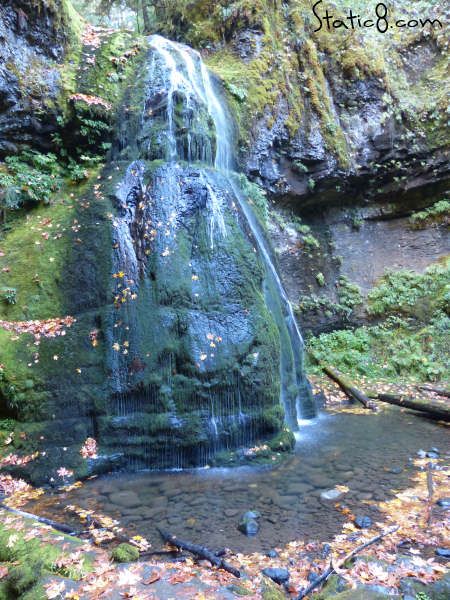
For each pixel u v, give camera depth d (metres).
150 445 4.91
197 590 2.32
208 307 5.37
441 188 11.12
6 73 6.36
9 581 2.37
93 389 5.02
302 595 2.54
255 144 9.16
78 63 7.39
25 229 6.44
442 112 10.42
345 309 10.49
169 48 8.21
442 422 6.61
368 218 11.66
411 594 2.33
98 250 5.79
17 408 4.92
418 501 3.86
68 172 7.07
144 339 5.16
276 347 5.68
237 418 5.12
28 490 4.37
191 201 5.84
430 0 11.70
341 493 4.12
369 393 8.26
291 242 10.54
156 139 6.74
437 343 9.41
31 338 5.32
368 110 10.62
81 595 2.27
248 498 4.07
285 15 10.59
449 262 10.52
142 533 3.44
